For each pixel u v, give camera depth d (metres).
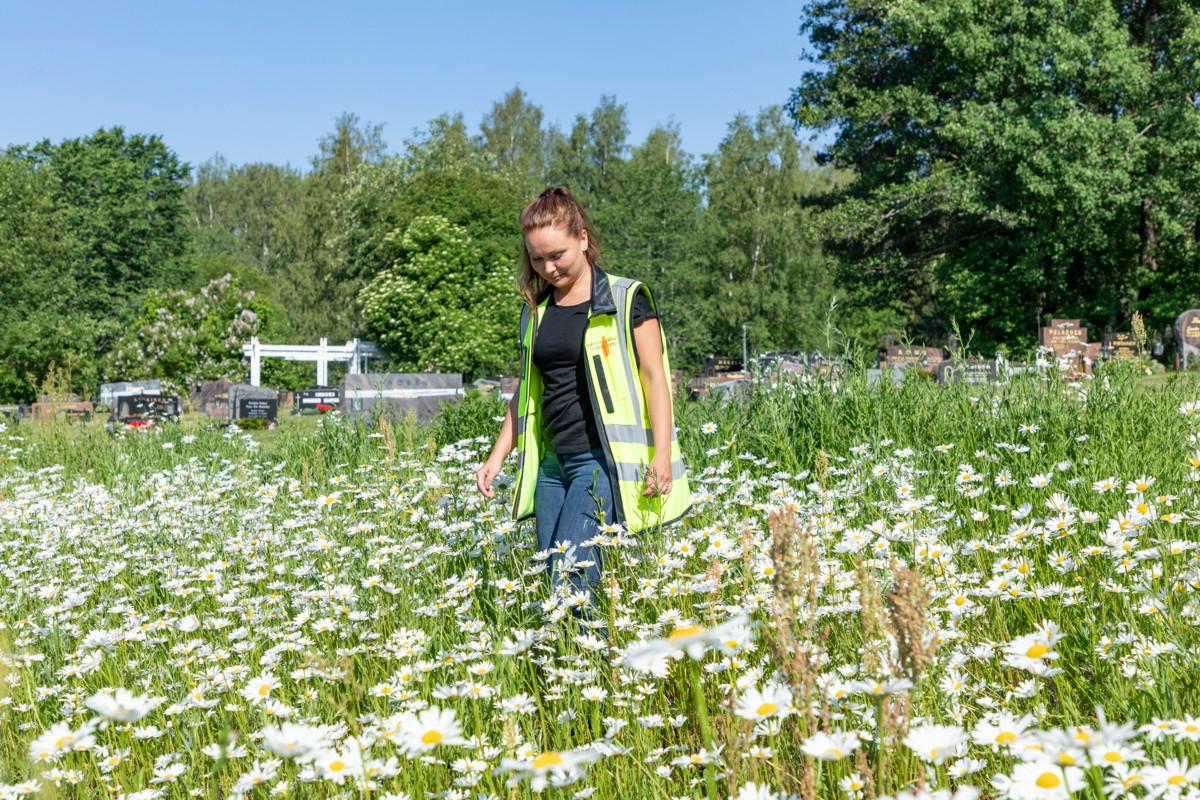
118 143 56.84
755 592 2.89
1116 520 2.97
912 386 6.70
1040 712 2.10
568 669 2.57
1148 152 26.70
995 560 3.22
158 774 2.31
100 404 27.23
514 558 3.45
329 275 50.53
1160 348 24.23
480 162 46.94
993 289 30.23
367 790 2.03
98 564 4.55
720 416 6.75
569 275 3.39
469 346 37.25
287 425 14.07
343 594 3.27
